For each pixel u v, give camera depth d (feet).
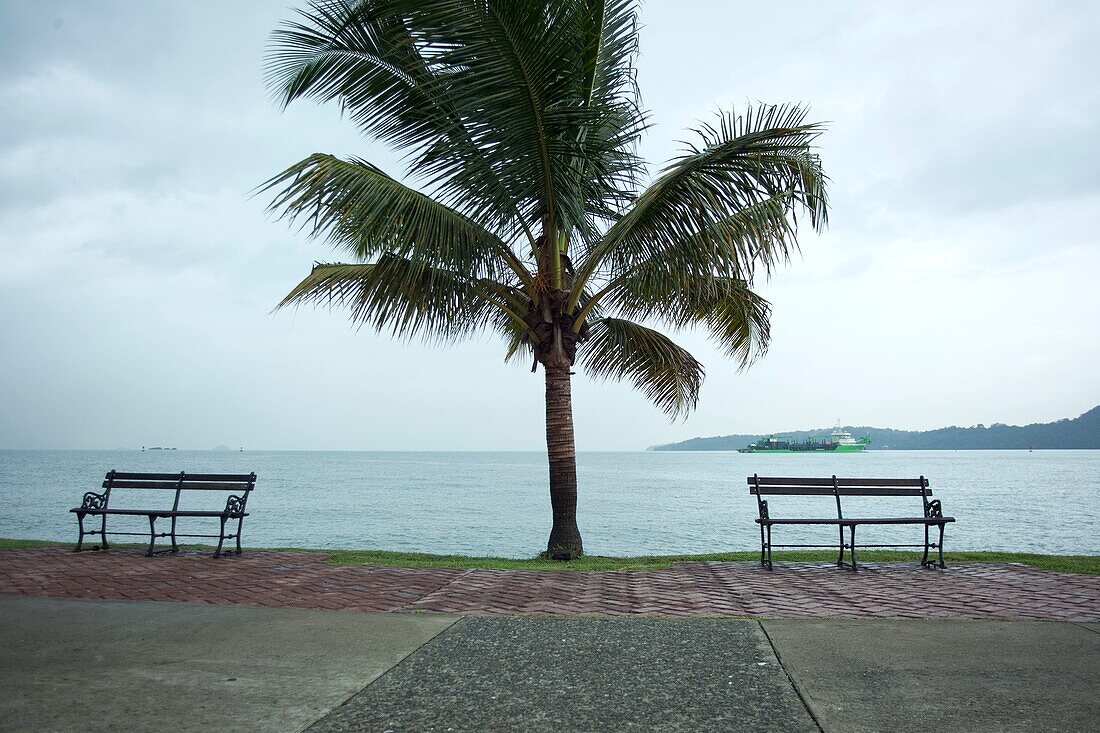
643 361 39.11
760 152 25.89
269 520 84.64
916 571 26.91
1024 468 330.34
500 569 27.58
